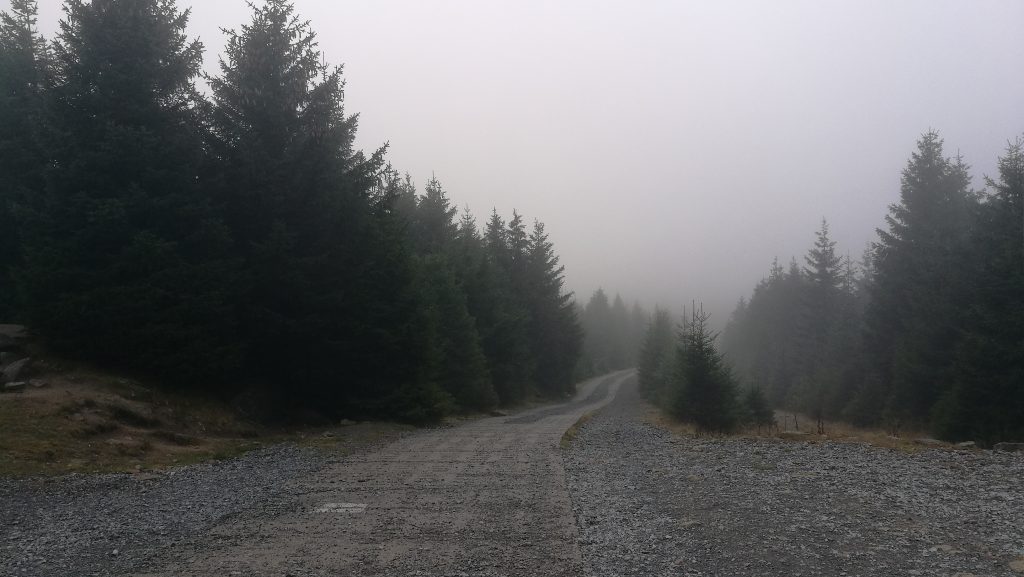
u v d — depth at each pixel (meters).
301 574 6.57
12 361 16.39
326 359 22.62
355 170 23.59
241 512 9.44
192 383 19.16
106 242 17.30
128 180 17.81
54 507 9.79
